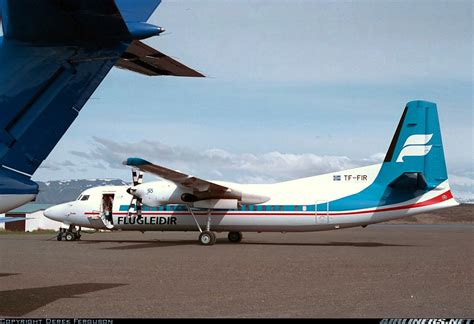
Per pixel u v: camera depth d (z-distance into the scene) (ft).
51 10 21.66
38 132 24.50
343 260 60.95
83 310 31.45
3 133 24.04
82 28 22.50
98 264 56.95
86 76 24.45
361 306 33.32
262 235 140.77
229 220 88.99
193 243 93.50
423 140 81.41
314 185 87.56
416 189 81.56
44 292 38.06
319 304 34.04
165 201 88.22
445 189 80.43
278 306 33.27
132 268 53.16
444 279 45.44
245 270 51.49
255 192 87.20
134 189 90.17
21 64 24.13
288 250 76.54
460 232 165.89
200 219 90.27
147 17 22.63
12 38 23.71
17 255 68.28
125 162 77.66
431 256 66.33
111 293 37.93
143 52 22.66
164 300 35.24
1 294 37.11
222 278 45.96
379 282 43.70
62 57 24.08
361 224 84.58
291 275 47.91
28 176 24.63
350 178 85.71
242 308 32.60
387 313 31.09
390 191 82.84
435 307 32.99
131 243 94.43
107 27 21.80
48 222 209.97
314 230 87.15
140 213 92.63
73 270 51.57
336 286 41.57
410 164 81.76
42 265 55.93
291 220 86.69
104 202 97.30
